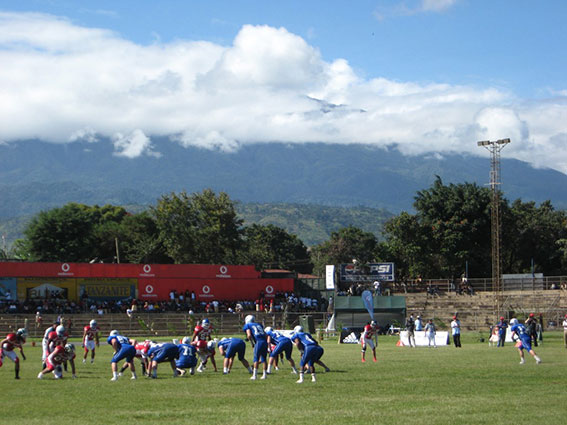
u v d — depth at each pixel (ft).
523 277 288.10
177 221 316.40
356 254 468.75
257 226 522.88
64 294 229.66
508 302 251.19
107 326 210.38
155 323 214.48
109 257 339.57
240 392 66.59
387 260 329.52
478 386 70.49
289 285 264.11
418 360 108.17
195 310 237.25
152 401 60.44
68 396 64.28
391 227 322.34
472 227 312.29
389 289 269.44
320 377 80.89
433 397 62.18
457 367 93.81
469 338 190.70
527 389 67.82
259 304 244.83
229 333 217.56
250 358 114.83
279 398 62.03
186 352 85.05
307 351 75.36
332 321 213.05
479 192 319.47
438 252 318.45
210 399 61.57
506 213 323.57
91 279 233.96
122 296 238.27
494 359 109.29
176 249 308.40
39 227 310.24
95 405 58.23
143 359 84.12
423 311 244.22
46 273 227.61
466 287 269.23
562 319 228.84
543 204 379.76
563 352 125.59
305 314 235.81
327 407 56.39
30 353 133.59
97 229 342.64
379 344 165.37
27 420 50.80
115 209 455.22
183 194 322.75
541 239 343.26
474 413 52.85
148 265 242.99
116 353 79.66
